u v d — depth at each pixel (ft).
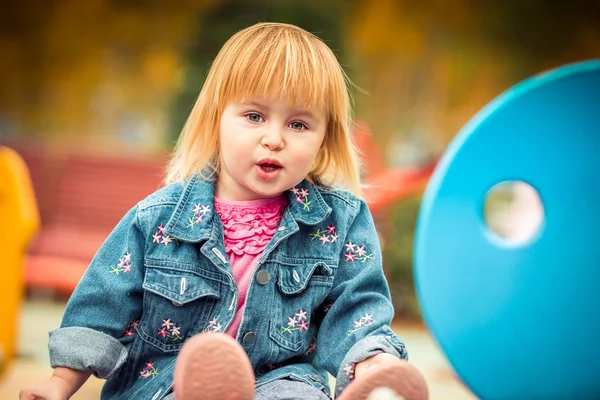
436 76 37.17
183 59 37.58
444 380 13.98
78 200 26.35
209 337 4.73
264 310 6.12
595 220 8.43
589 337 8.37
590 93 8.46
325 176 6.79
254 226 6.33
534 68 37.35
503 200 30.07
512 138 8.38
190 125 6.53
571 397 8.36
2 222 13.26
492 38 37.32
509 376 8.27
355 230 6.61
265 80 5.94
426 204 8.30
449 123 36.81
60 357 5.86
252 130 5.99
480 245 8.27
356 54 37.27
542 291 8.33
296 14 37.19
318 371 6.29
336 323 6.22
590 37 37.40
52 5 37.24
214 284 6.16
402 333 21.47
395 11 37.22
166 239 6.22
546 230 8.39
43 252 23.66
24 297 23.41
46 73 37.14
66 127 37.04
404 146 36.37
